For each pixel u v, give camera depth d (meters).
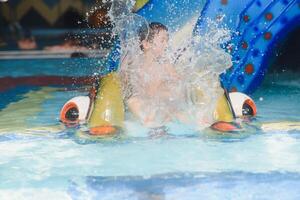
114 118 8.40
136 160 7.11
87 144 7.84
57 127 8.88
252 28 10.81
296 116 9.62
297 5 10.90
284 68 14.93
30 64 18.70
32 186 6.29
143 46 9.01
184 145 7.69
